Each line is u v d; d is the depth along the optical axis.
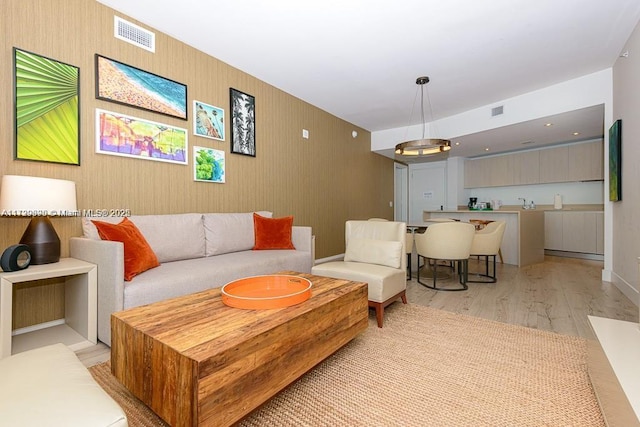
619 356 1.20
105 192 2.41
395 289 2.48
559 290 3.25
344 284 1.87
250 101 3.64
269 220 3.29
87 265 1.86
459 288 3.35
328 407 1.33
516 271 4.27
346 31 2.75
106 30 2.41
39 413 0.70
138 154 2.60
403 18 2.56
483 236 3.68
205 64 3.14
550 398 1.39
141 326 1.21
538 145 5.78
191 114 3.02
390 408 1.33
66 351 1.04
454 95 4.20
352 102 4.52
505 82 3.78
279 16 2.54
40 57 2.08
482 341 1.99
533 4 2.38
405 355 1.81
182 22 2.64
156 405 1.09
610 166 3.37
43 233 1.89
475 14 2.50
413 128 5.62
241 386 1.08
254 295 1.64
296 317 1.33
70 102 2.22
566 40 2.87
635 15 2.50
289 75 3.64
